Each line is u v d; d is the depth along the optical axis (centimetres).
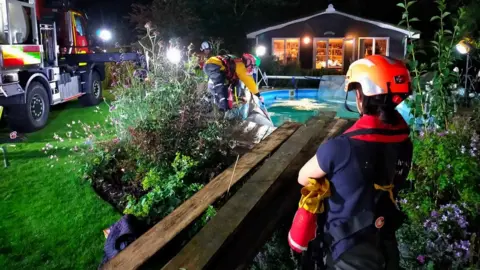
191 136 485
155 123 483
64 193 447
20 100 714
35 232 375
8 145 642
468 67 568
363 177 185
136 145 480
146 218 386
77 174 486
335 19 1752
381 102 188
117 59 987
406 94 189
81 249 354
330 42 1784
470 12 1024
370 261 186
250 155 429
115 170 486
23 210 412
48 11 944
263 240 288
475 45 513
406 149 194
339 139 189
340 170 187
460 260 285
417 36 1630
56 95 877
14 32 715
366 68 191
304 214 201
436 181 346
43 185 464
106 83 1320
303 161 410
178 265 242
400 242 302
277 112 1005
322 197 197
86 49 1107
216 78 542
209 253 252
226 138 496
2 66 667
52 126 802
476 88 580
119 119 561
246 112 619
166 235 284
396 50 1716
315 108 1058
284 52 1806
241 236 288
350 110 212
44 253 346
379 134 187
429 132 387
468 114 419
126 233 329
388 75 186
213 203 344
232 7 2067
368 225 187
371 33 1731
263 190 325
